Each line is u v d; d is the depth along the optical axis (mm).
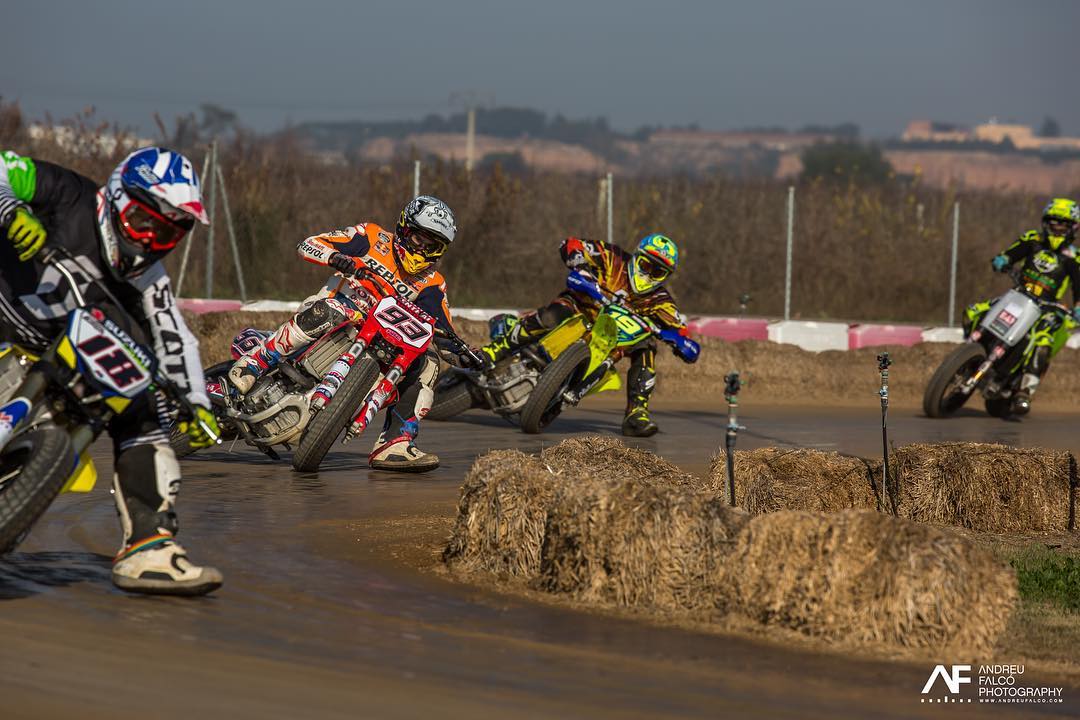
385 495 27219
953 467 26500
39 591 16797
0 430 15125
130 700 12375
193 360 16984
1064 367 58469
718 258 74375
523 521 19625
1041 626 18312
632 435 39625
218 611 16391
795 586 16922
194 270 61750
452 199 68312
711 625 17125
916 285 77250
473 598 18219
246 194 63719
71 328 15719
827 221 77438
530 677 14289
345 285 29531
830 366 55281
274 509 24797
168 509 17188
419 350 29000
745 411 48375
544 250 68062
